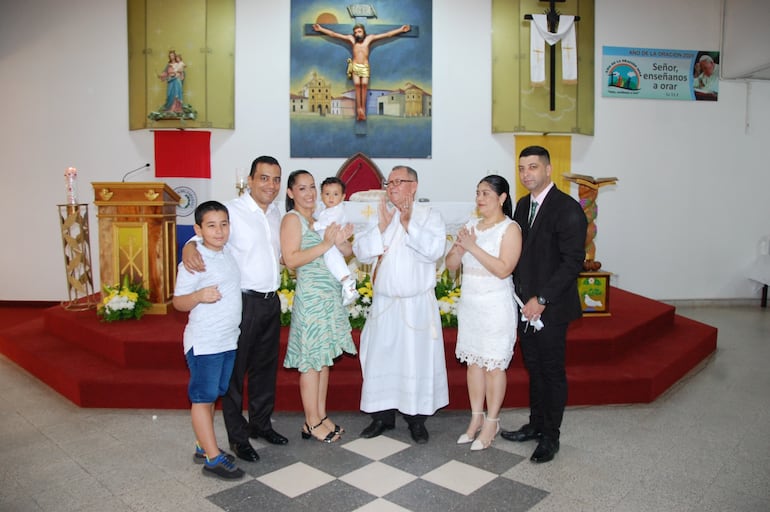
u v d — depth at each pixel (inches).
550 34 281.9
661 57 297.4
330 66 285.9
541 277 119.0
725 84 301.7
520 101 288.8
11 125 286.8
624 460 121.0
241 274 116.2
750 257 309.0
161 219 186.5
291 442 129.2
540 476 113.2
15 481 110.9
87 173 286.8
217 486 108.7
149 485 109.1
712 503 103.2
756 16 283.6
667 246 304.7
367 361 127.8
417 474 113.8
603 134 297.4
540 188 120.2
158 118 276.5
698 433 136.2
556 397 119.3
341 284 123.5
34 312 277.7
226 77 281.4
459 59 290.2
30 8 282.0
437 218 126.5
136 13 278.1
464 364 157.9
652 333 198.1
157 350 157.8
